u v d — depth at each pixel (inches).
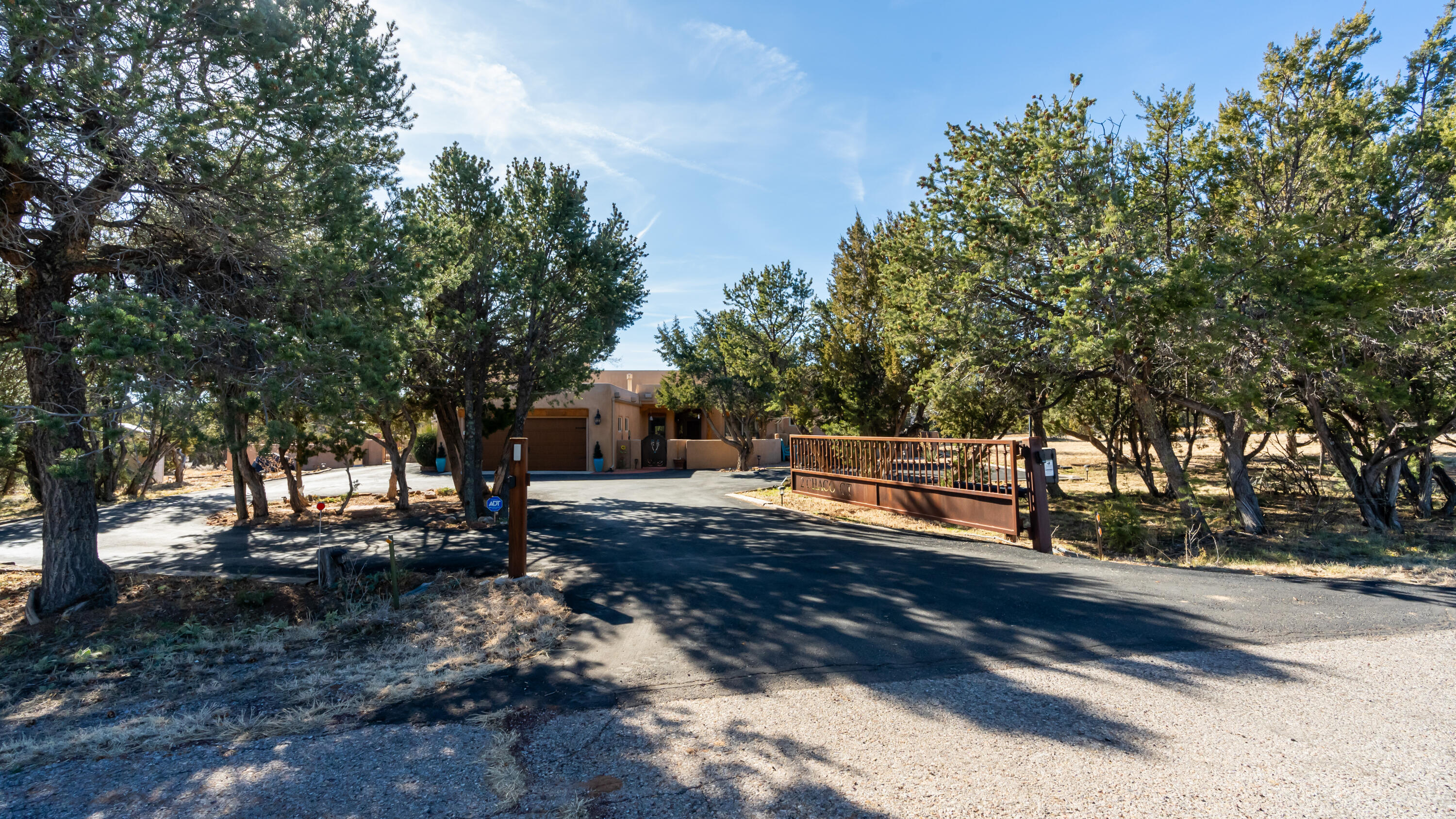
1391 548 436.8
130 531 543.5
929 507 466.6
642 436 1359.5
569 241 547.5
